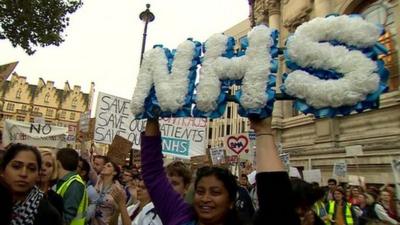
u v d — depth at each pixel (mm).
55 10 12727
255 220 1953
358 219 8836
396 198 9883
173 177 3953
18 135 13516
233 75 2221
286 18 20906
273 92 2051
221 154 11648
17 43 12641
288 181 1946
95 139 9156
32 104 85438
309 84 1995
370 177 13203
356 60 1932
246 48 2232
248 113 2072
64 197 4148
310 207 3193
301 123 18250
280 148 13930
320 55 2008
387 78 1948
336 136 15695
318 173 12211
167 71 2531
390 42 14539
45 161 3814
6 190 2408
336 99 1930
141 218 3859
